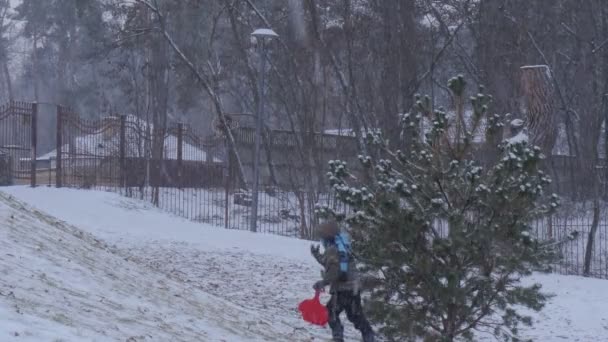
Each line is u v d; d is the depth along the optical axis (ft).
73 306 22.98
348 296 32.42
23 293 22.20
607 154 111.75
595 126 116.26
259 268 53.26
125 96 170.09
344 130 119.75
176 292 33.86
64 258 29.76
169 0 130.00
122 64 148.36
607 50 117.80
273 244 63.77
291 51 110.11
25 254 27.68
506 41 108.17
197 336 25.70
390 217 30.63
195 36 132.36
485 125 34.71
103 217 68.64
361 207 31.35
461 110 32.63
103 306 24.64
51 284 24.84
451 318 31.48
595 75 121.19
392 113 92.53
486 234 30.07
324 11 109.60
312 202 87.76
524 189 29.94
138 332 22.70
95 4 139.03
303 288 48.67
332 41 108.17
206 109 161.58
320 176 91.15
